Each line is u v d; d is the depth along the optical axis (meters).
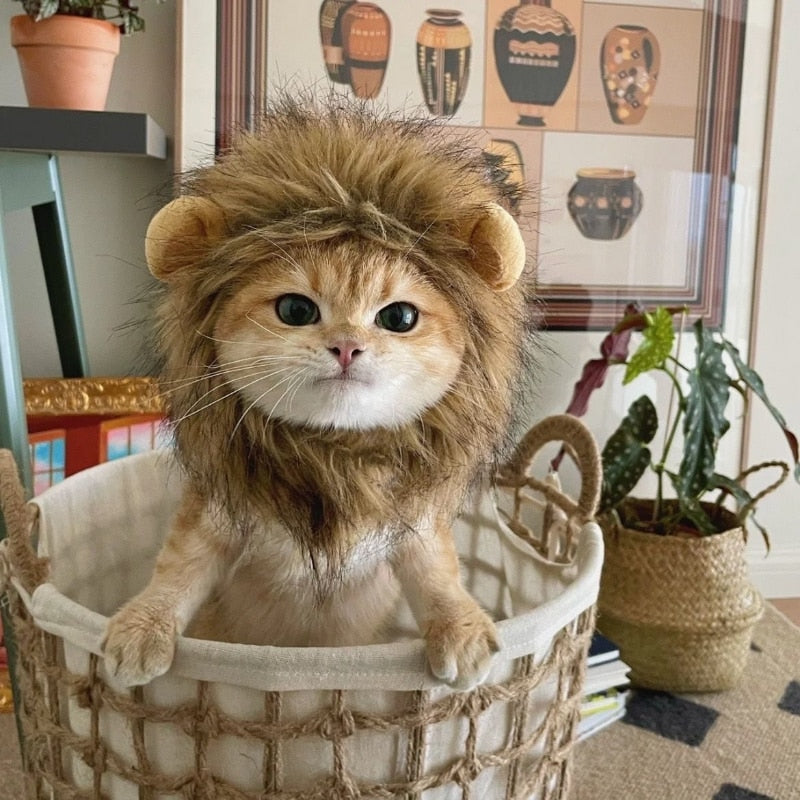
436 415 0.59
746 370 1.17
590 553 0.70
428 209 0.57
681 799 0.94
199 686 0.53
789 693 1.18
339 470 0.58
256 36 1.15
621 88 1.29
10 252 1.22
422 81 1.22
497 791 0.61
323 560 0.64
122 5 1.06
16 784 0.91
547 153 1.29
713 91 1.33
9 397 0.82
